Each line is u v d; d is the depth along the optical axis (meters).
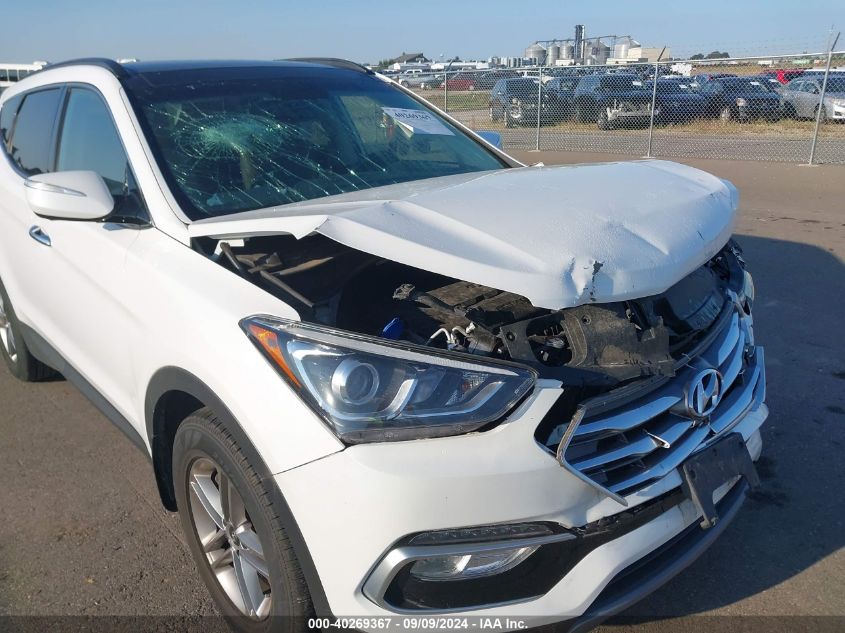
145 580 2.84
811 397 4.16
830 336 5.04
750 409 2.63
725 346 2.51
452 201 2.42
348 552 1.91
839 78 15.60
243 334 2.12
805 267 6.61
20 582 2.84
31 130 3.82
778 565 2.86
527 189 2.60
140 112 3.05
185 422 2.35
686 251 2.24
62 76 3.63
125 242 2.78
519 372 1.94
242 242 2.54
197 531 2.55
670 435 2.19
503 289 1.96
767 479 3.41
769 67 16.16
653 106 14.10
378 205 2.37
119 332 2.76
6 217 3.88
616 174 2.88
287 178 3.07
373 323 2.41
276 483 2.01
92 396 3.24
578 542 2.01
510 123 18.16
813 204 9.38
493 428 1.91
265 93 3.47
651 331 2.18
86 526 3.19
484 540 1.92
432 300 2.25
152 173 2.83
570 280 1.98
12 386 4.62
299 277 2.57
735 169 12.17
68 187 2.66
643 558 2.20
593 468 2.04
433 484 1.85
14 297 4.02
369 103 3.77
